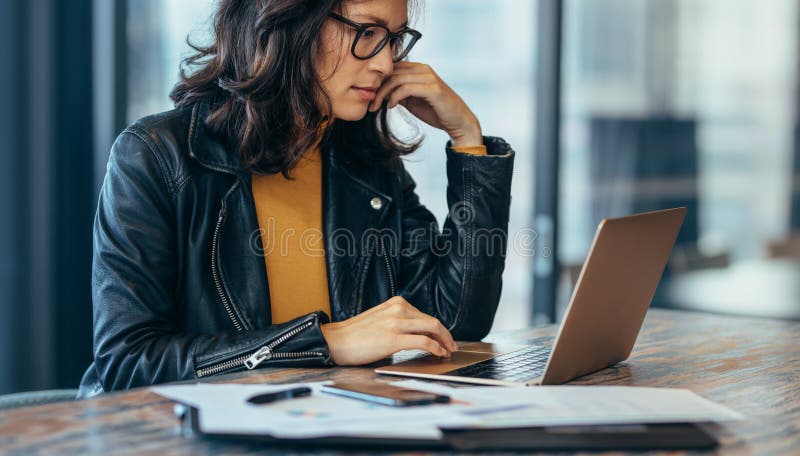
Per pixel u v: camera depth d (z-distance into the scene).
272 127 1.63
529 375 1.25
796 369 1.40
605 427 0.97
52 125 2.91
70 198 3.02
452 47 3.48
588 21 3.51
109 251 1.46
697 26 3.46
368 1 1.58
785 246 3.45
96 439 0.94
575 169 3.56
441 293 1.75
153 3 3.09
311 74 1.59
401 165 1.93
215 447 0.92
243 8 1.64
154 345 1.39
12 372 2.88
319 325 1.36
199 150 1.59
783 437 1.00
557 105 3.51
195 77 1.68
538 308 3.58
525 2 3.50
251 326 1.59
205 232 1.56
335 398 1.05
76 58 3.01
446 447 0.92
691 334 1.74
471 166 1.73
